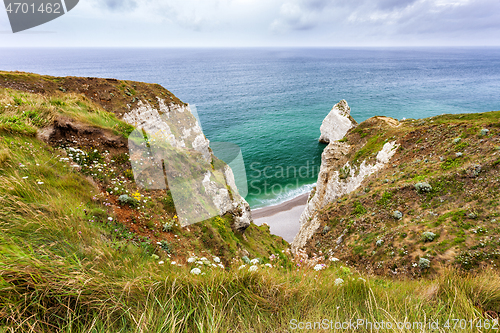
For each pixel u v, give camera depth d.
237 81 191.50
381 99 130.88
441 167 19.73
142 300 3.28
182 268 4.66
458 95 143.00
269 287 4.07
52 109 9.55
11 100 10.26
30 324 2.63
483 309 4.21
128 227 6.67
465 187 16.69
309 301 3.93
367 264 15.69
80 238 4.35
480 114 26.81
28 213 4.23
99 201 6.88
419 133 26.09
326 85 178.50
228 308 3.53
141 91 37.72
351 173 30.88
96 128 9.30
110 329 2.88
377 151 29.06
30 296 2.78
